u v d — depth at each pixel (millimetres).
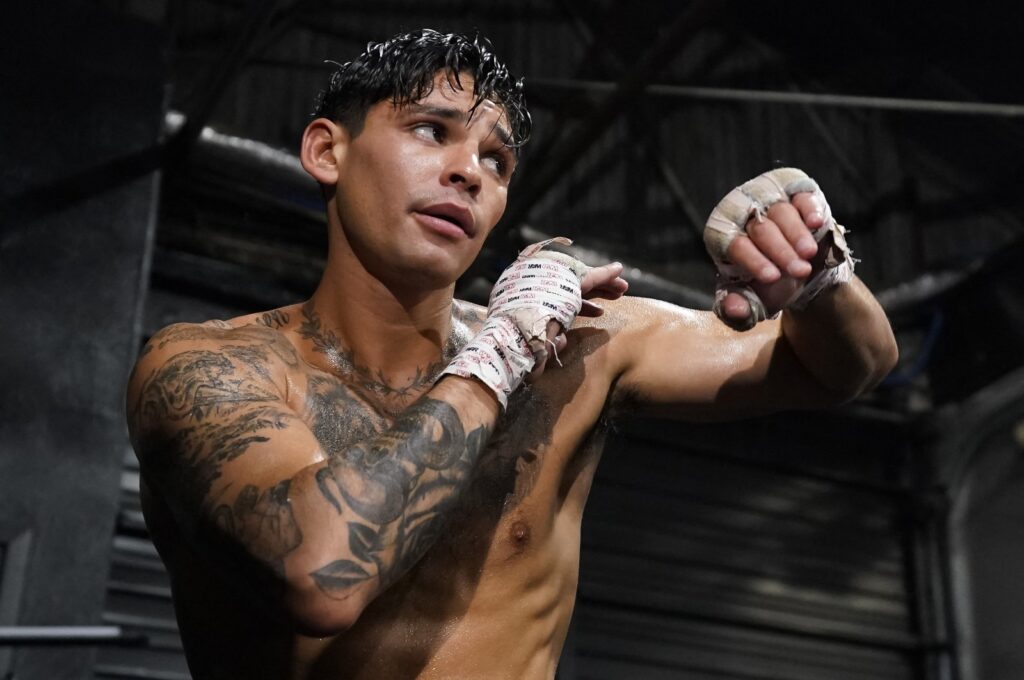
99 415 4488
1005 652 7316
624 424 1878
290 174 5574
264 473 1266
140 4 5438
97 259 4707
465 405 1354
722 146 7590
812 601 7355
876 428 7949
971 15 6707
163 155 5082
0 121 4703
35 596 4148
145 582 5262
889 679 7434
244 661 1434
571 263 1503
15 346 4414
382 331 1567
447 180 1515
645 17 6688
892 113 8055
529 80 5383
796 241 1416
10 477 4238
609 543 6836
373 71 1572
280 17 5664
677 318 1820
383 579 1232
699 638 6914
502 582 1488
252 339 1494
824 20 7371
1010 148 7598
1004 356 7523
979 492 7699
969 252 7840
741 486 7457
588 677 6484
